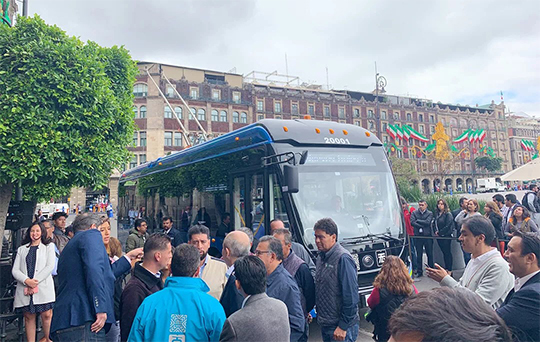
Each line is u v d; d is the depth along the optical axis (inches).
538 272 98.3
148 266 127.0
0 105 249.6
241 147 262.8
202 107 2044.8
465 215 342.3
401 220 250.2
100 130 288.8
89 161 280.8
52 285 212.1
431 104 3051.2
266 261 126.9
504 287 115.3
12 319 233.1
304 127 249.9
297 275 151.8
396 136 2701.8
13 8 470.6
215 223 286.0
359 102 2618.1
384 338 130.0
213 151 298.0
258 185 243.3
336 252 145.6
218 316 103.1
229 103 2114.9
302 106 2388.0
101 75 289.7
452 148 2819.9
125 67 347.3
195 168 323.6
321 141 245.3
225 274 164.2
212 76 2146.9
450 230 347.9
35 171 258.2
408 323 41.4
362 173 250.2
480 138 3095.5
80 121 270.7
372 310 135.8
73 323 130.2
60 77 263.0
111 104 297.4
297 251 187.3
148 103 1905.8
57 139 258.8
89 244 136.9
